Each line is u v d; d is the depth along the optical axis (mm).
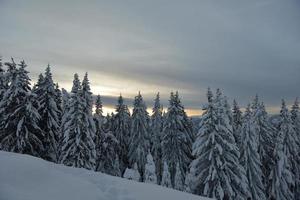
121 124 59812
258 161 38750
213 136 31438
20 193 8742
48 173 10414
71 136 37156
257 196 38062
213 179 30844
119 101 60875
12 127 32750
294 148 44812
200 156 32219
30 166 10383
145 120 58062
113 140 51719
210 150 31766
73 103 37281
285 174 42250
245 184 32219
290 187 45562
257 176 38469
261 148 43688
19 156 12016
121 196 10242
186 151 48219
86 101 38281
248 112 43312
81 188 10078
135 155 56594
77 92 37625
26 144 32750
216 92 33250
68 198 9234
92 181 11594
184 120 49562
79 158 36219
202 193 32531
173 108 48594
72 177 10859
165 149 48125
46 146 35875
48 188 9539
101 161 50688
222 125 32125
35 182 9672
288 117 45406
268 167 44312
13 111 32719
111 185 11195
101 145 50000
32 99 33000
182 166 47062
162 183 34188
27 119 32750
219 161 31094
